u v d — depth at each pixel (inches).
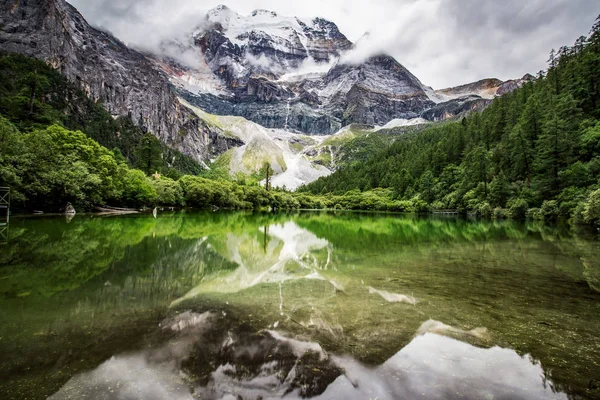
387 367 243.6
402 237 1190.3
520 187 2490.2
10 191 1437.0
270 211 3833.7
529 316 353.1
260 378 227.9
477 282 503.2
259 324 327.0
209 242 984.3
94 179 1979.6
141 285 479.2
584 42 3614.7
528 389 214.8
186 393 211.0
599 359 257.3
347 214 3435.0
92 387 215.8
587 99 2583.7
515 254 782.5
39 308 369.7
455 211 3380.9
